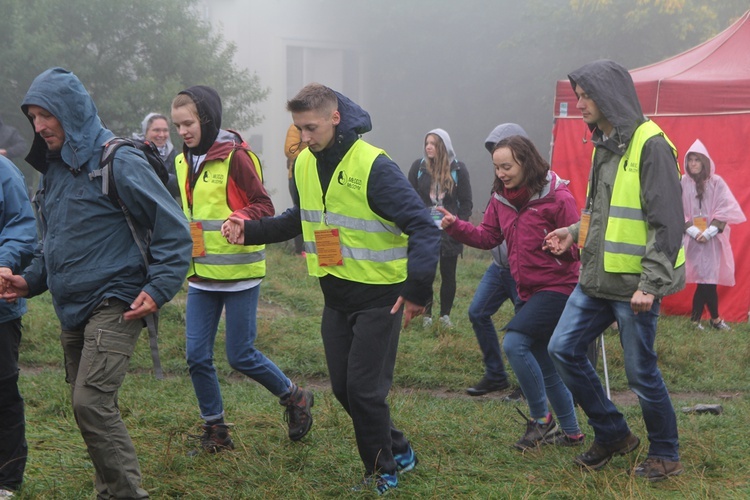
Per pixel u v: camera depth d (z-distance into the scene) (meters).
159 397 5.74
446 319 8.46
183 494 4.04
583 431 5.24
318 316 8.83
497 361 6.38
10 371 3.85
